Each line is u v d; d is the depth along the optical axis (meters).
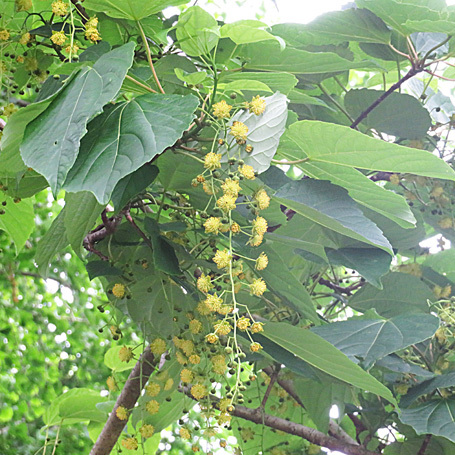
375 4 0.91
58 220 0.84
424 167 0.73
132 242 0.84
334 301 1.28
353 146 0.73
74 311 2.85
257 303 0.92
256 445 1.14
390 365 0.87
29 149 0.58
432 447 1.02
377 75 1.24
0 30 0.80
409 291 1.04
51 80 0.70
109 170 0.57
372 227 0.75
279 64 0.89
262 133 0.69
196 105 0.61
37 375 2.70
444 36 1.01
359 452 1.02
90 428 1.13
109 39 0.88
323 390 1.05
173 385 0.89
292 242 0.85
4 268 2.72
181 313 0.85
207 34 0.71
